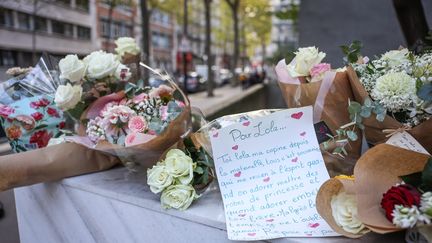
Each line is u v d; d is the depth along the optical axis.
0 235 2.23
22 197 1.57
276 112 1.04
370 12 4.76
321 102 1.10
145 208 1.15
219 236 1.01
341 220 0.86
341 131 1.06
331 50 4.96
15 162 1.24
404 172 0.87
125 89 1.42
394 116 1.02
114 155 1.38
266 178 1.03
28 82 1.57
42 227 1.51
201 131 1.20
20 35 19.91
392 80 0.97
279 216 0.96
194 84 16.98
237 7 19.03
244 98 7.08
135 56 1.70
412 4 2.19
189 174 1.08
